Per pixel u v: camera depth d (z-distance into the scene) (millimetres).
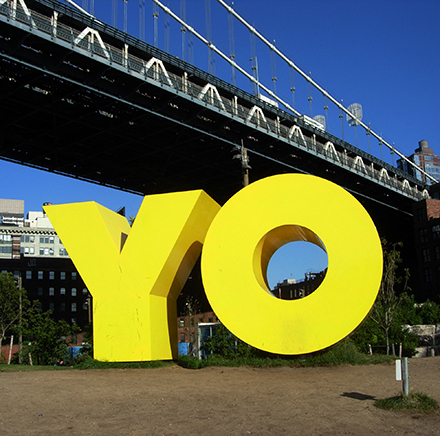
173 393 11656
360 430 8234
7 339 60156
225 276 16547
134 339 17516
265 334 15773
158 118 49219
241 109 53219
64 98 44688
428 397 10062
